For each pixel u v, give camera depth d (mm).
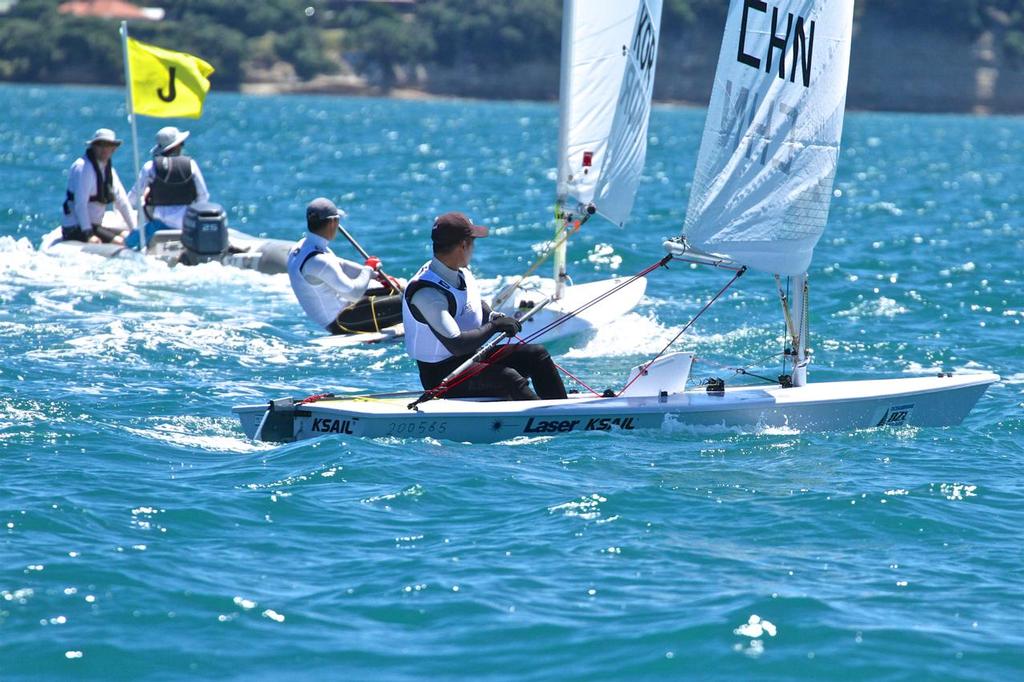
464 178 121375
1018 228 82562
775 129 29422
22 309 45531
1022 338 43812
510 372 30578
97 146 57656
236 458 27938
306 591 20328
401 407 29609
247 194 97625
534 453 28703
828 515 24469
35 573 20516
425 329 30125
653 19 40844
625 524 23766
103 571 20719
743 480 26766
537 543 22641
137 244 56938
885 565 21906
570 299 44469
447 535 23062
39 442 28359
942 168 156375
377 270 43938
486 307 31375
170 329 43000
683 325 45406
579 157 42125
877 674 17672
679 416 30531
